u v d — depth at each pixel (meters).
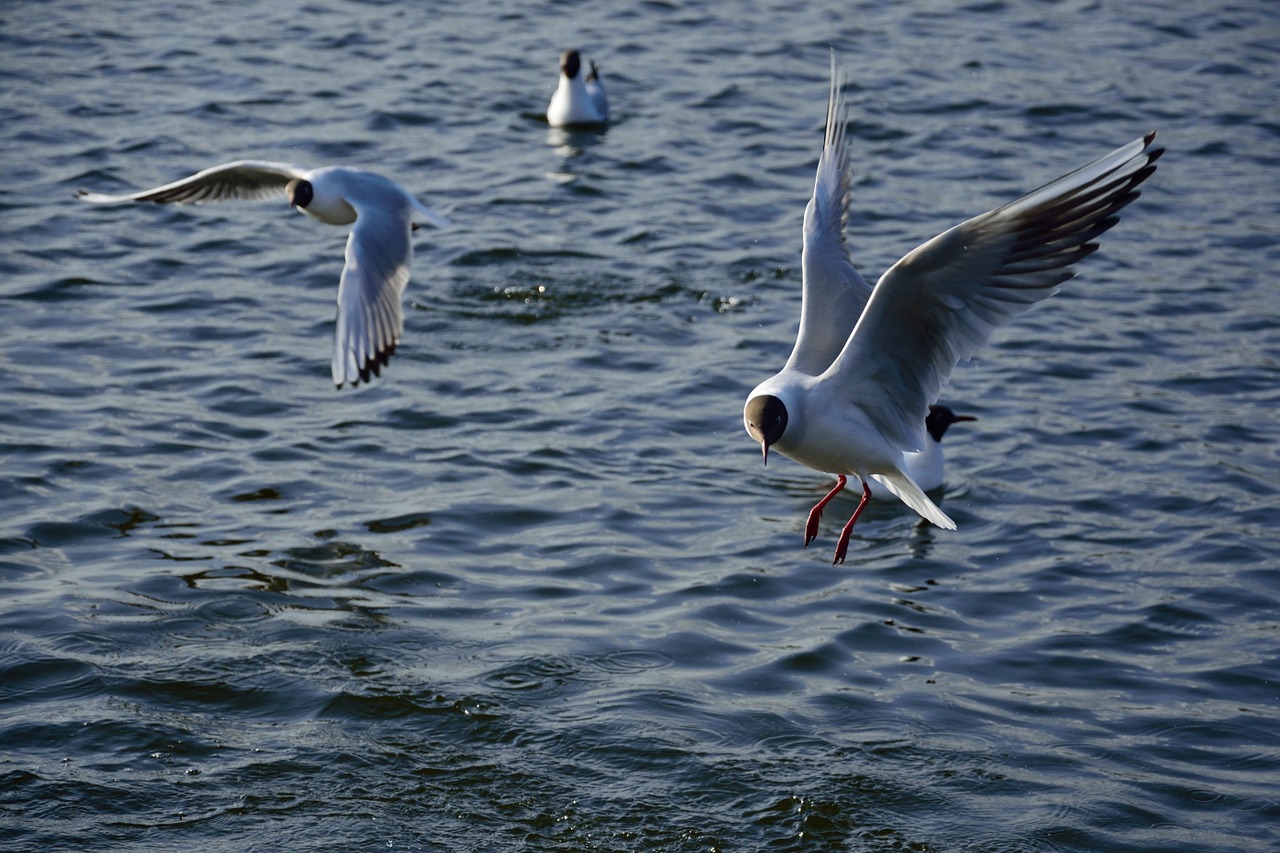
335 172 9.27
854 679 8.95
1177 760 8.23
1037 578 10.27
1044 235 6.43
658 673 8.93
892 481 7.43
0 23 22.80
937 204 17.25
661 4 25.58
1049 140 19.56
